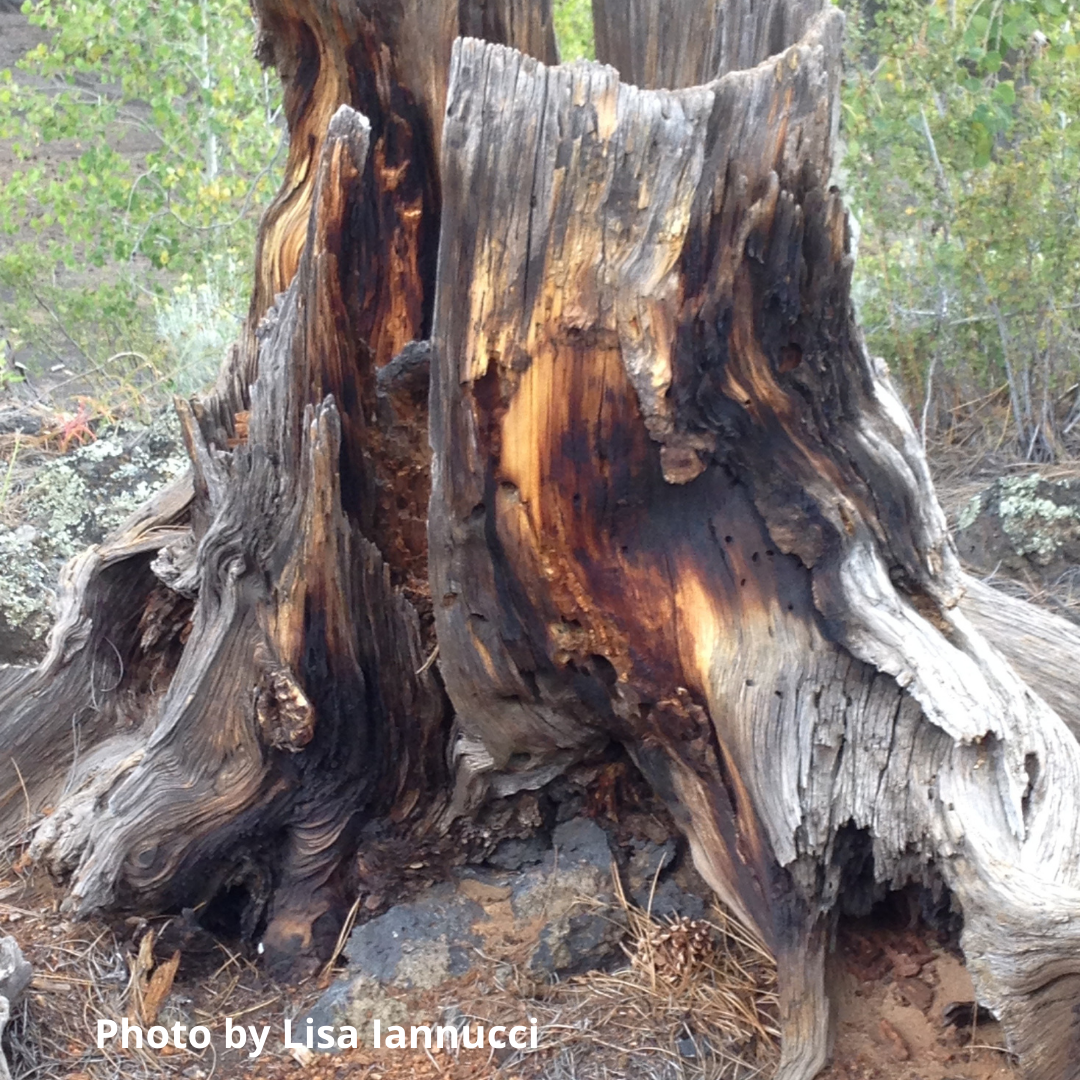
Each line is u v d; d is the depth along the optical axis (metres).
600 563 2.37
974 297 5.28
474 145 2.08
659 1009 2.58
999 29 5.44
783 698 2.32
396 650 2.79
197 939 2.95
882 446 2.31
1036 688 2.86
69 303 8.76
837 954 2.55
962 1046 2.38
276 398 2.63
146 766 2.86
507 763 2.76
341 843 2.89
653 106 2.04
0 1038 2.55
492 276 2.16
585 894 2.80
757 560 2.34
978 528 4.33
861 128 5.59
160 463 5.30
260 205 9.66
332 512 2.58
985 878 2.08
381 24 2.70
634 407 2.21
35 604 4.37
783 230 2.08
